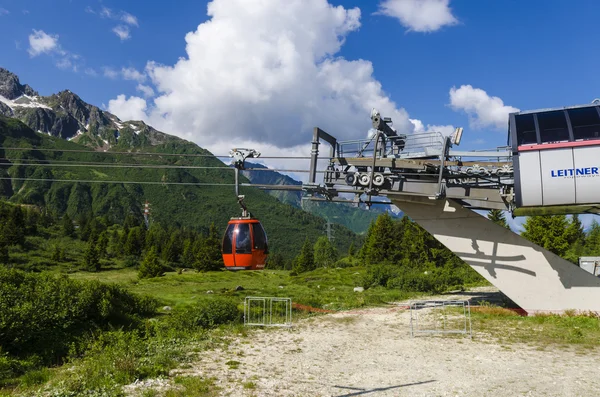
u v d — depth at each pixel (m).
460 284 50.69
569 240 58.59
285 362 15.34
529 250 24.09
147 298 26.16
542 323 21.75
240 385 12.20
